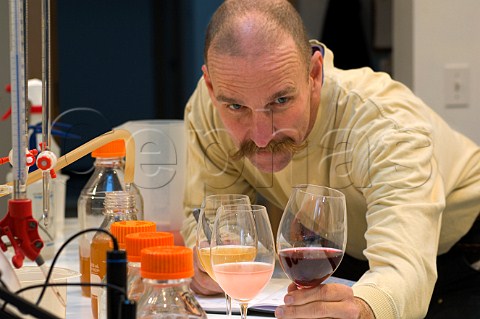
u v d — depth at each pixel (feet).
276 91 6.63
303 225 5.13
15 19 4.43
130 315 3.87
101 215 6.79
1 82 8.41
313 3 15.89
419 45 11.99
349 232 8.09
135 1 17.65
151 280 4.36
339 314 5.29
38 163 5.60
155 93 18.02
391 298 5.58
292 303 5.34
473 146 8.99
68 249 8.48
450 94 12.05
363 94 7.39
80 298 6.62
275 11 6.73
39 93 8.80
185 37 17.62
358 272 8.38
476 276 8.27
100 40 17.79
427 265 6.01
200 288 6.61
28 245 4.34
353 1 15.29
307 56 6.95
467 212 8.43
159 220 7.82
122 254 3.96
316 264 5.09
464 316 7.00
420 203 6.29
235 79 6.61
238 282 5.16
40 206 8.09
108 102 17.93
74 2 17.54
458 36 11.94
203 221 5.97
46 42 5.51
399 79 12.71
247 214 5.27
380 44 15.23
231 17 6.71
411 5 12.01
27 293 4.85
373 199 6.65
